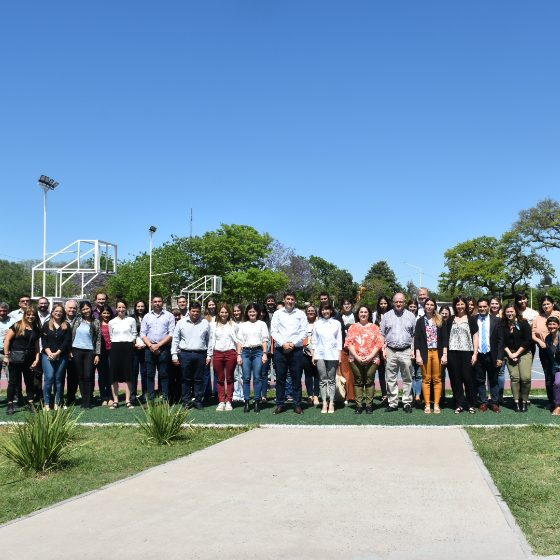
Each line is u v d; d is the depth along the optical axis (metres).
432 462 6.96
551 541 4.49
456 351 10.62
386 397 12.01
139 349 12.11
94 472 6.87
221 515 5.15
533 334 10.83
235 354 11.37
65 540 4.64
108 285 57.16
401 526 4.82
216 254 65.12
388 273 120.25
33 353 11.57
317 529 4.77
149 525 4.94
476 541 4.49
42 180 31.20
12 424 9.94
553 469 6.59
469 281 65.62
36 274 66.94
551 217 58.53
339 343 10.91
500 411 10.77
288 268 82.19
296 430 9.22
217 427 9.54
